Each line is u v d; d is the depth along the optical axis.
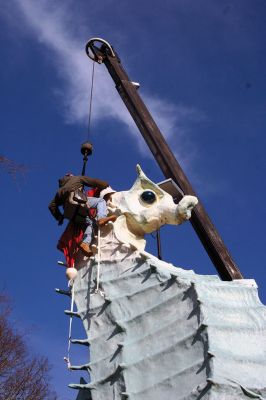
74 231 7.93
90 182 8.02
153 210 7.84
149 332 6.76
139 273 7.31
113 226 7.86
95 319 7.27
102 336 7.07
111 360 6.77
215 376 5.87
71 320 7.39
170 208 7.80
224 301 6.83
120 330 6.93
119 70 12.25
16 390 17.48
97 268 7.62
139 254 7.48
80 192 7.86
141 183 8.10
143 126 11.34
